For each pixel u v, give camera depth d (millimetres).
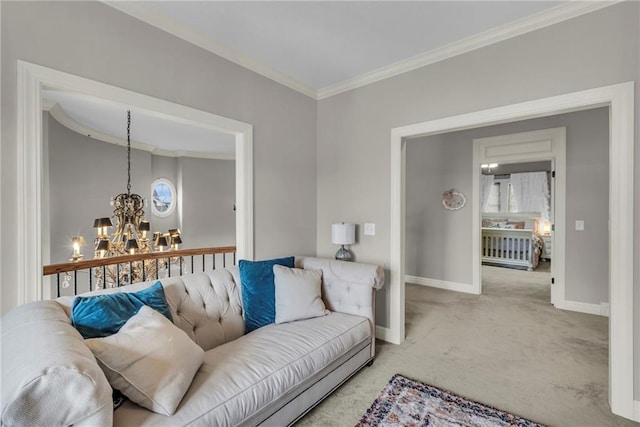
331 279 2555
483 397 2023
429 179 5125
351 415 1836
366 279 2434
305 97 3395
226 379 1443
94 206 5258
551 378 2254
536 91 2189
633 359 1831
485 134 4582
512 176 7828
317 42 2508
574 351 2686
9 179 1594
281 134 3123
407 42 2496
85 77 1845
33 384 865
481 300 4262
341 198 3350
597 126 3717
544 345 2809
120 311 1486
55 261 4469
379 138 3033
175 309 1865
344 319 2273
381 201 3031
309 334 1993
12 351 1019
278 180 3100
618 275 1875
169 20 2199
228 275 2287
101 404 969
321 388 1833
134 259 2699
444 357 2586
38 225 1672
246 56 2729
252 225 2848
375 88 3055
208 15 2150
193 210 7371
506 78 2312
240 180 2799
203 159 7527
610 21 1927
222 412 1270
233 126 2678
